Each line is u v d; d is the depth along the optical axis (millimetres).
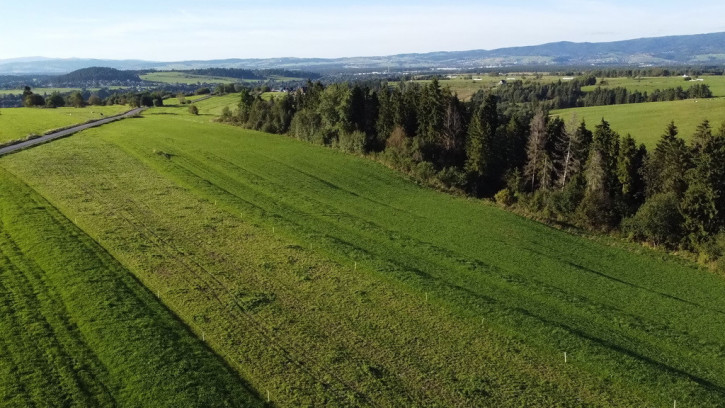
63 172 67312
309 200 66938
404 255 49688
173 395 26453
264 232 51688
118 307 34094
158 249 44906
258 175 76938
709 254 59344
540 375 30531
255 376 28750
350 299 38562
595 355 32500
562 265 52344
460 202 74062
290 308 36562
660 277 53469
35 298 34469
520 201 77562
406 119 99938
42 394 25844
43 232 45000
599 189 73438
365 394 27734
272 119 118938
